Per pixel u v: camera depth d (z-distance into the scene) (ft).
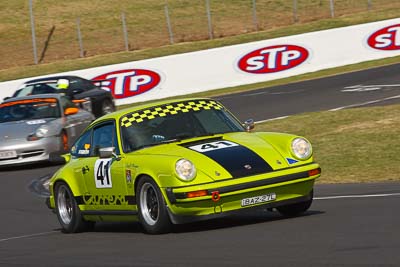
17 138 154.10
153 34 380.58
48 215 105.29
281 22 386.73
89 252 71.10
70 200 88.22
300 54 279.90
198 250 65.05
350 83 239.91
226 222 81.05
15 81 258.78
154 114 83.97
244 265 56.59
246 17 397.39
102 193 83.15
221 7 411.95
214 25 387.75
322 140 140.46
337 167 118.52
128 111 85.10
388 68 265.34
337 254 57.21
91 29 387.14
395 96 200.95
